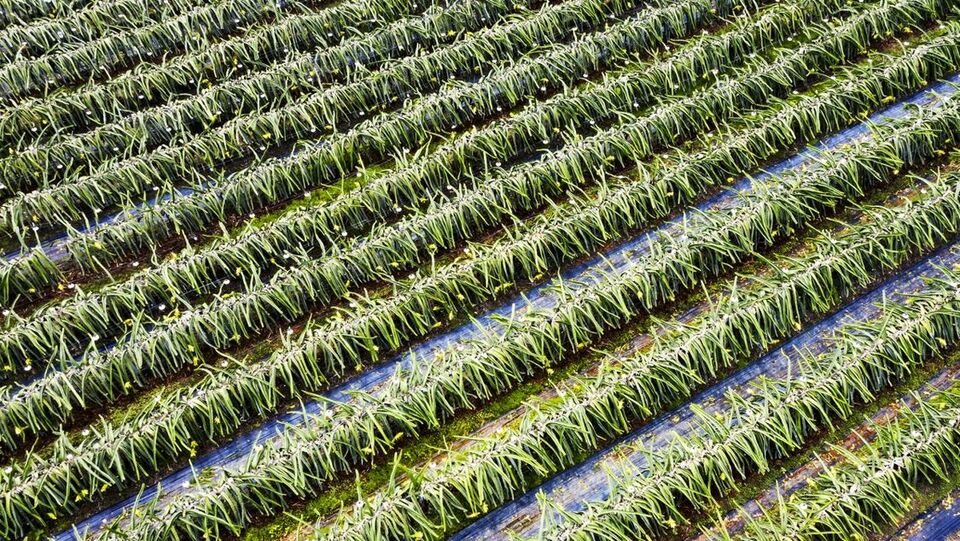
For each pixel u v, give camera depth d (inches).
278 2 390.9
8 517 221.8
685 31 383.2
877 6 375.6
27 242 303.7
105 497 236.8
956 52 356.8
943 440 232.8
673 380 251.4
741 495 233.8
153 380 263.9
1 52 356.8
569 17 379.6
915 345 257.8
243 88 341.4
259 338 275.7
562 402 252.7
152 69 349.7
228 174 329.7
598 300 268.1
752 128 327.0
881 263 282.5
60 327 263.7
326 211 298.7
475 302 284.7
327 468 235.3
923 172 319.9
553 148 337.7
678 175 307.6
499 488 229.6
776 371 263.1
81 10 374.9
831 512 218.5
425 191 311.1
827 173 303.4
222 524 226.8
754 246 294.0
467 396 256.4
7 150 323.0
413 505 218.5
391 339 270.4
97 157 323.3
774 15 372.2
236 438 251.0
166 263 279.0
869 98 340.8
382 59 367.2
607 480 239.5
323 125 341.4
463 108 343.3
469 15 380.8
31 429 247.8
